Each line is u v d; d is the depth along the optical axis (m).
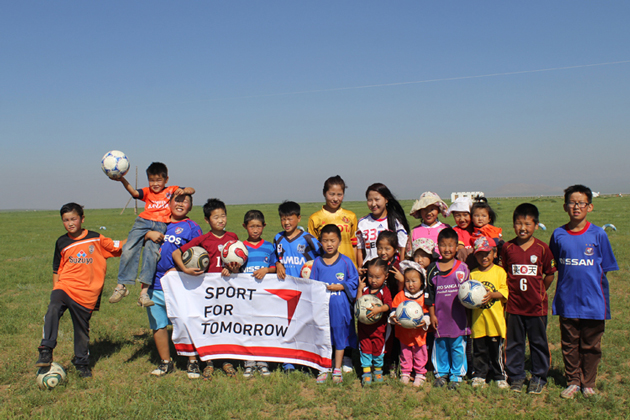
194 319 6.93
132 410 5.50
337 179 7.36
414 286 6.36
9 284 13.87
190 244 6.91
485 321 6.14
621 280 12.30
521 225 6.02
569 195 5.98
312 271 6.80
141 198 7.29
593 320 5.85
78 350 6.71
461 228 7.00
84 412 5.50
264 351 6.90
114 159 6.96
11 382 6.64
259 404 5.69
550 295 11.33
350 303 6.75
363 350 6.37
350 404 5.71
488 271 6.29
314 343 6.70
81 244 6.79
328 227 6.53
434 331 6.64
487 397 5.82
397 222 7.12
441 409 5.55
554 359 7.09
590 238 5.88
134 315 10.30
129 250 6.90
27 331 9.09
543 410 5.41
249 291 6.94
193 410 5.52
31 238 29.89
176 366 7.25
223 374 6.81
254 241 7.16
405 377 6.38
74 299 6.64
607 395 5.83
